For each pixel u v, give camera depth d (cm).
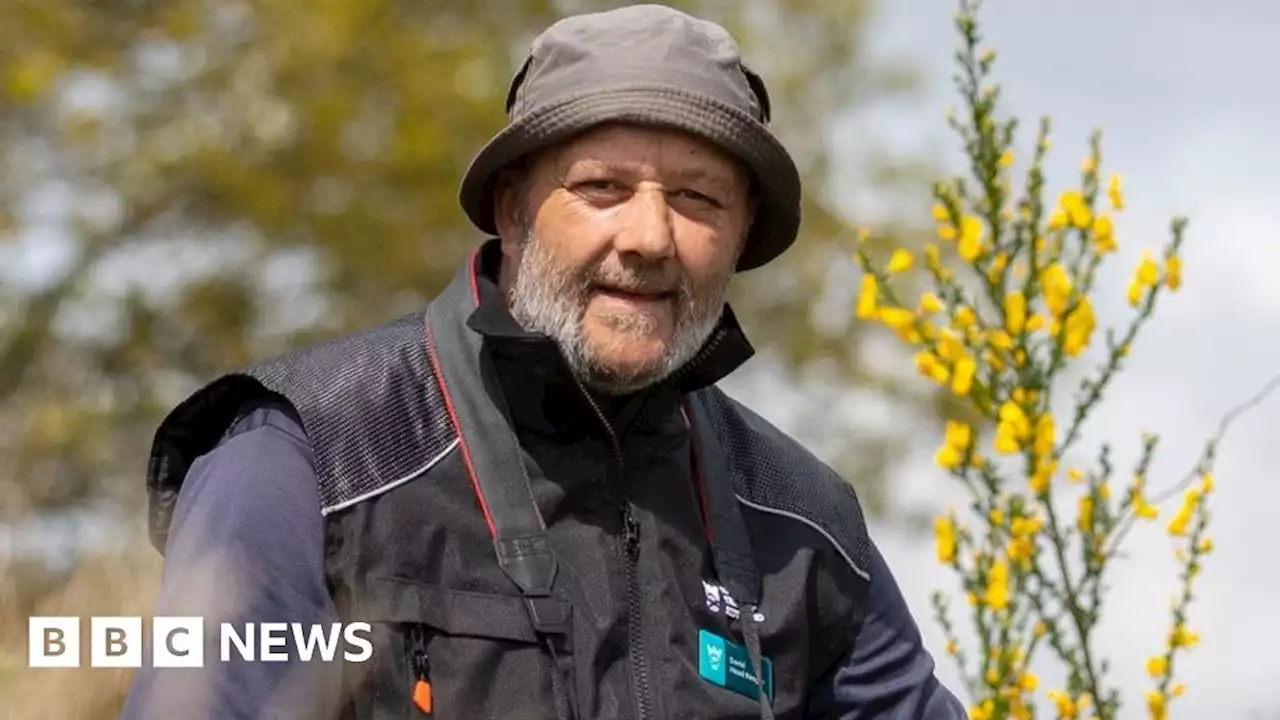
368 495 366
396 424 376
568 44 395
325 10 2167
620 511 388
